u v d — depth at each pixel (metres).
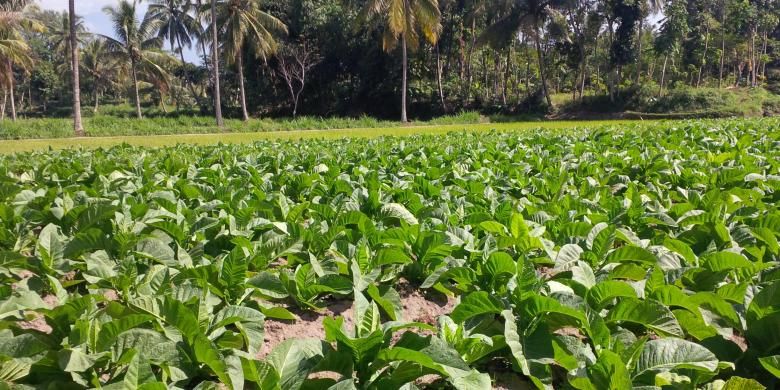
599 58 52.19
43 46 70.38
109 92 81.38
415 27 41.16
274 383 2.46
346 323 3.65
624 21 41.41
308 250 4.39
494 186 6.89
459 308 3.12
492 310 3.07
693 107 39.81
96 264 3.58
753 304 2.89
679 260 3.89
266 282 3.62
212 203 5.32
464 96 46.84
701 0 49.66
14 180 7.19
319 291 3.76
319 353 2.73
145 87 67.19
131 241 4.00
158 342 2.66
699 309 2.97
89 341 2.60
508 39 40.09
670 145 10.40
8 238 4.56
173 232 4.45
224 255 4.13
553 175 7.54
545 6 38.75
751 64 52.75
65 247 4.00
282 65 45.66
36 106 69.31
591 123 30.89
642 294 3.22
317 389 2.60
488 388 2.43
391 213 5.17
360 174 7.61
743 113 37.62
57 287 3.20
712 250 4.01
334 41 46.16
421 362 2.51
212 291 3.50
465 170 8.24
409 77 46.84
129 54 45.50
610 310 3.04
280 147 14.10
